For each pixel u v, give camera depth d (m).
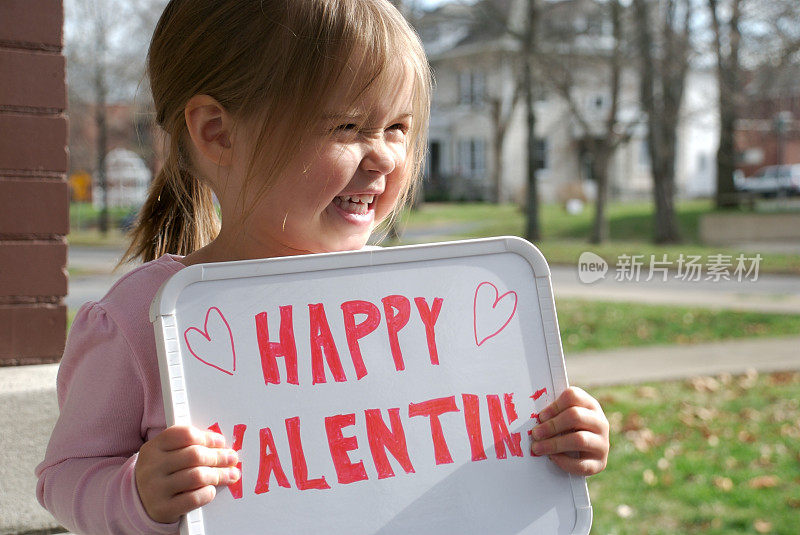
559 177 39.69
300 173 1.34
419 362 1.36
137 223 1.76
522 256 1.43
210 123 1.43
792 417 6.63
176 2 1.50
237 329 1.29
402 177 1.46
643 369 8.62
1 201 2.55
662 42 21.08
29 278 2.59
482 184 39.25
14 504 2.33
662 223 23.19
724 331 10.80
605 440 1.39
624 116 37.47
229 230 1.46
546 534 1.34
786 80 22.14
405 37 1.41
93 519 1.29
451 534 1.30
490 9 23.73
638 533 4.36
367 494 1.29
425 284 1.38
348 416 1.30
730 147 28.22
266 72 1.34
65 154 2.63
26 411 2.34
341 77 1.32
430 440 1.33
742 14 19.95
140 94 1.71
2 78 2.54
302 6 1.34
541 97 25.83
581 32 22.44
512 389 1.38
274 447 1.26
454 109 37.44
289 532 1.24
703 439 6.05
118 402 1.39
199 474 1.19
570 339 10.44
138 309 1.42
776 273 16.59
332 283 1.34
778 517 4.58
